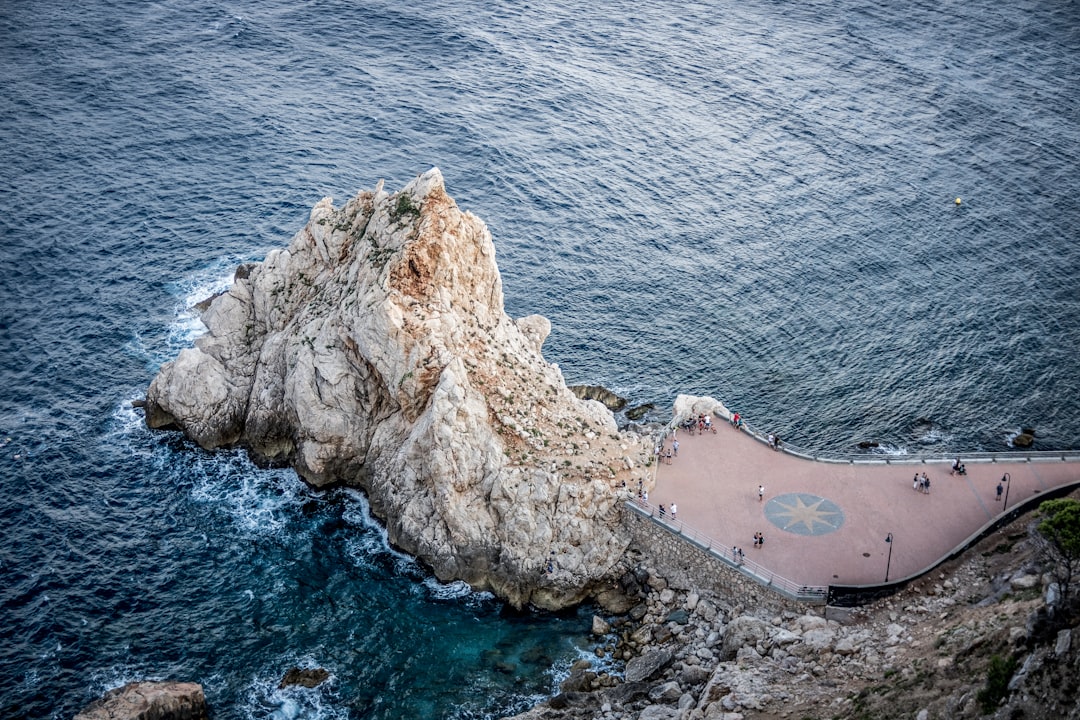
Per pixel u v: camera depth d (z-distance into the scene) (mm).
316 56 172125
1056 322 124750
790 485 94188
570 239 136750
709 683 75438
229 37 175250
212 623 86062
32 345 113625
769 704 71875
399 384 93188
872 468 96375
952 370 117562
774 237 140125
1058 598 63781
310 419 97125
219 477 100250
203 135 150125
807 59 186625
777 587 82062
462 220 99438
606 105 167125
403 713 78875
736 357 119812
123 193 137625
